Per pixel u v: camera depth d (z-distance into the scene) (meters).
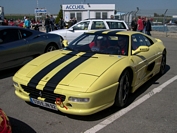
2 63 5.61
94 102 3.03
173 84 5.07
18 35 6.13
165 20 20.62
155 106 3.84
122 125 3.17
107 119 3.34
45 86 3.17
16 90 3.69
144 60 4.32
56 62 3.77
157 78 5.55
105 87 3.15
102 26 9.98
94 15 24.89
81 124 3.20
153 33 19.22
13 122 3.28
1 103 3.99
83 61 3.67
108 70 3.33
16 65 5.99
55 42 7.14
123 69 3.50
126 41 4.25
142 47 4.15
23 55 6.11
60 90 3.04
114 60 3.66
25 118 3.40
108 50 4.14
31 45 6.29
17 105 3.88
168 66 6.95
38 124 3.21
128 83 3.81
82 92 2.96
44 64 3.77
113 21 10.14
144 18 16.92
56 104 3.10
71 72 3.34
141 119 3.36
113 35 4.44
